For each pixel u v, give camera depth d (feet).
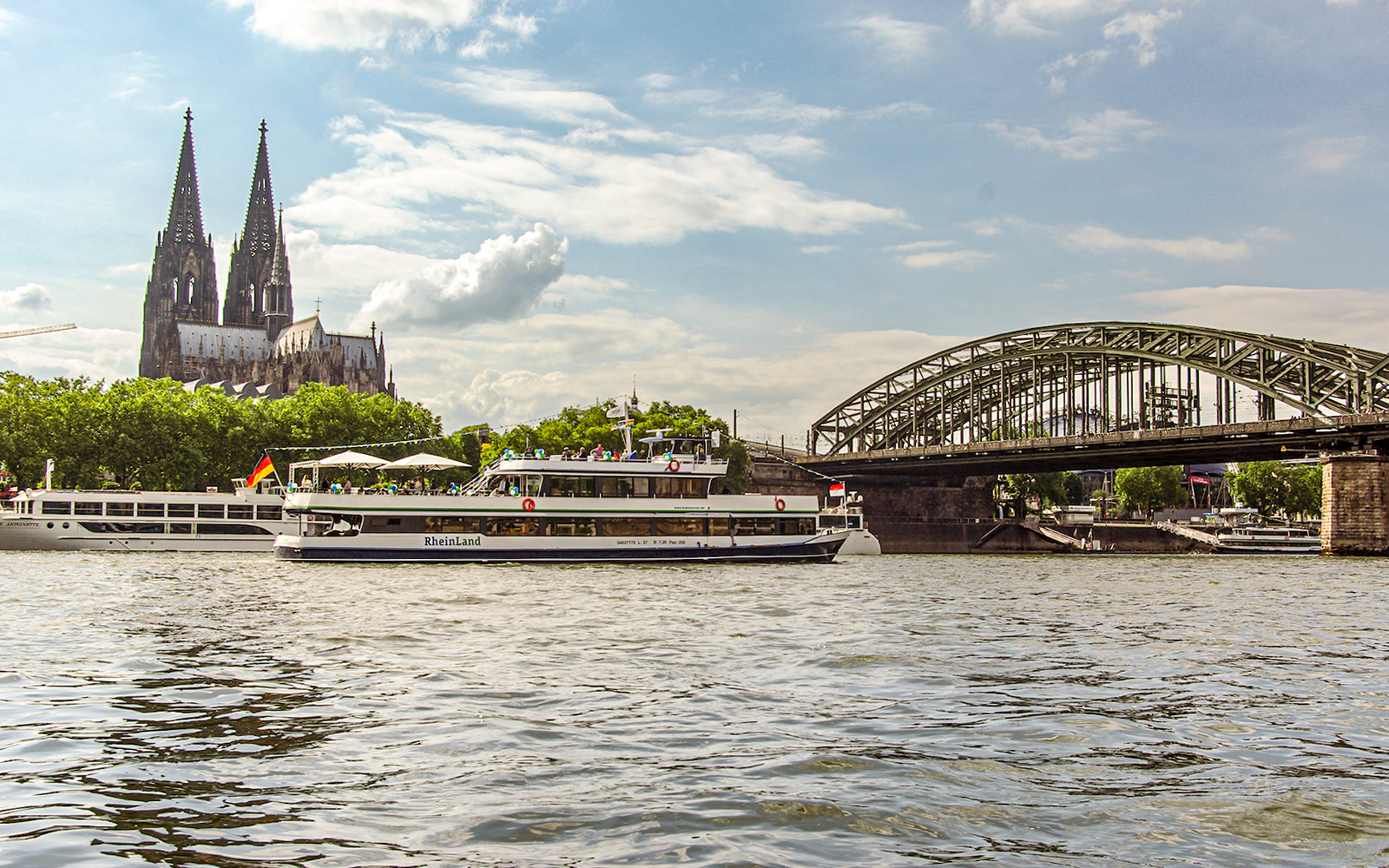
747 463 447.42
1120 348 440.86
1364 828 43.55
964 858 39.58
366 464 252.42
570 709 65.67
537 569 207.21
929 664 85.71
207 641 96.37
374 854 39.32
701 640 100.07
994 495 613.11
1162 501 612.29
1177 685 77.10
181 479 380.37
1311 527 631.15
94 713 63.57
